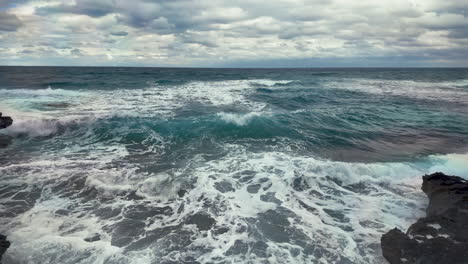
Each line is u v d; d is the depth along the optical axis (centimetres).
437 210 520
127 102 1670
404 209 568
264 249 445
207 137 1022
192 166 773
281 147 941
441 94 2273
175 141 986
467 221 457
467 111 1546
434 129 1184
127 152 879
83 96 1859
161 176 681
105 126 1095
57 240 455
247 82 3191
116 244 452
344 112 1452
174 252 436
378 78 4231
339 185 677
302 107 1647
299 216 544
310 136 1058
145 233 484
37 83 2597
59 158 812
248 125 1120
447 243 416
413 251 414
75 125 1105
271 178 697
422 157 855
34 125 1077
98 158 820
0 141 945
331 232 494
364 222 525
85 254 424
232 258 424
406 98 2034
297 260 421
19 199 581
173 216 539
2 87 2258
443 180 604
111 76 3894
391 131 1147
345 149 937
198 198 606
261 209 567
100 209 557
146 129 1077
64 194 608
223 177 702
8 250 424
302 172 730
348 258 428
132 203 584
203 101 1781
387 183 684
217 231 493
